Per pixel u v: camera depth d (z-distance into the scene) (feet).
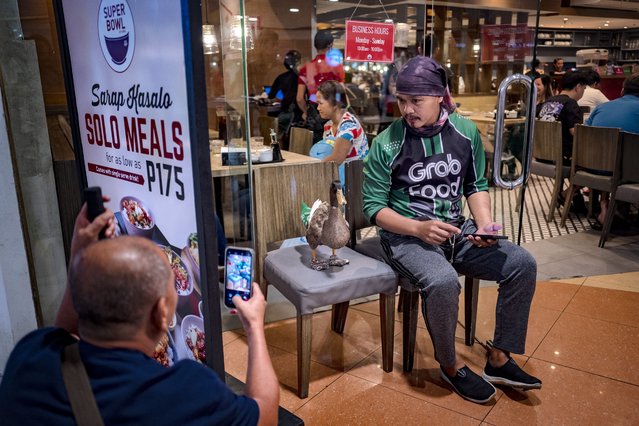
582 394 7.08
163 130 4.47
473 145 7.30
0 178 6.79
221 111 5.65
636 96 14.23
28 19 6.68
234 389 6.36
